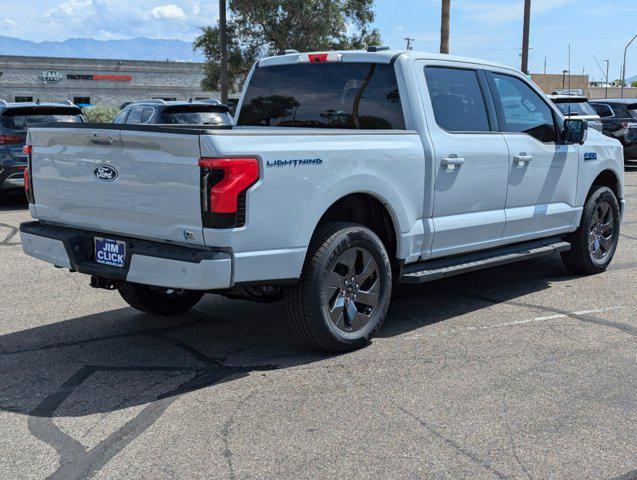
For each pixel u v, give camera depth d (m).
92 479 3.28
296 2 35.53
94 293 6.73
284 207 4.37
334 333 4.79
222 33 30.33
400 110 5.38
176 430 3.78
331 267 4.70
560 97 16.53
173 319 5.88
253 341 5.28
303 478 3.28
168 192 4.23
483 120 5.91
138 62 46.34
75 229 4.91
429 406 4.06
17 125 12.45
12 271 7.61
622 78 51.06
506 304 6.26
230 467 3.38
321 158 4.55
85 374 4.62
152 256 4.30
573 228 6.97
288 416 3.94
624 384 4.38
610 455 3.49
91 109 36.53
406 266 5.50
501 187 5.99
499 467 3.37
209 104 13.24
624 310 6.04
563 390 4.29
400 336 5.35
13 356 4.97
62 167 4.80
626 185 16.06
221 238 4.12
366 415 3.94
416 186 5.24
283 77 6.12
